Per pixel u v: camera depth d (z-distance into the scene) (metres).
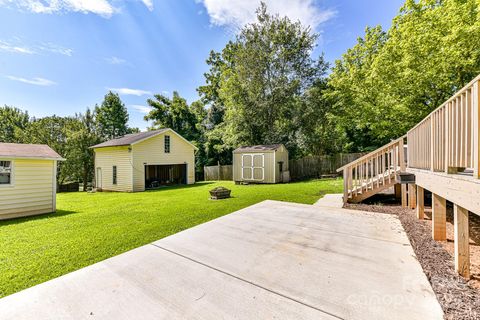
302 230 3.66
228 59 20.67
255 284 2.08
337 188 9.45
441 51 7.54
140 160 13.84
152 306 1.79
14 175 6.82
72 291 2.04
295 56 16.89
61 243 3.89
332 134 17.36
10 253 3.44
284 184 12.54
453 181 2.36
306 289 1.98
